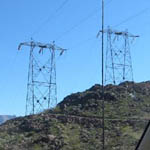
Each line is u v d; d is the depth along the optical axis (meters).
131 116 91.50
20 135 81.50
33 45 93.00
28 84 93.56
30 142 74.00
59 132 78.88
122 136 72.81
